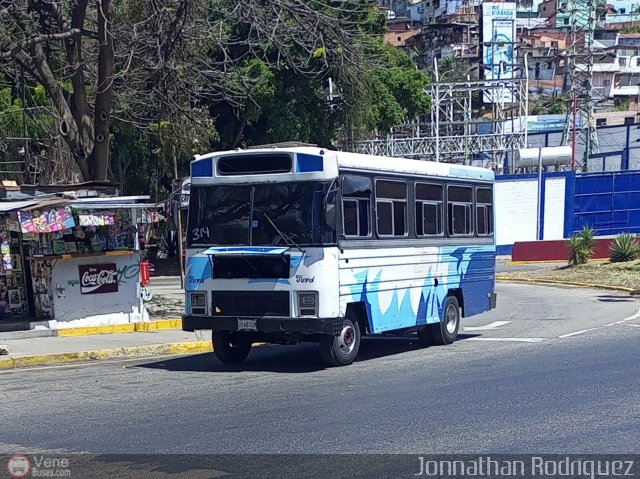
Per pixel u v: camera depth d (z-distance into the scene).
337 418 8.81
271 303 12.06
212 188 12.63
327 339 12.31
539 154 49.34
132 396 10.34
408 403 9.55
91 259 16.72
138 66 21.00
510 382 10.90
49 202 15.03
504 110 64.38
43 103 25.44
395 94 42.31
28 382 11.57
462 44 99.50
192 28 20.30
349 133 35.62
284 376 11.80
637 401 9.56
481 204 16.67
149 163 36.16
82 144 19.14
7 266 15.58
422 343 15.43
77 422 8.84
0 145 25.22
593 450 7.46
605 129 76.88
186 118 23.47
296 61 29.86
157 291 27.59
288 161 12.16
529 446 7.61
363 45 24.08
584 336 15.89
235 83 24.86
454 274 15.49
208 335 16.53
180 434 8.20
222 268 12.35
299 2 19.67
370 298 12.83
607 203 51.53
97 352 14.18
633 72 109.12
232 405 9.62
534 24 108.12
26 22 19.09
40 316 16.62
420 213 14.42
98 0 18.45
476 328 18.17
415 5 125.50
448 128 65.31
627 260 32.72
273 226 12.12
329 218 11.93
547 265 39.75
